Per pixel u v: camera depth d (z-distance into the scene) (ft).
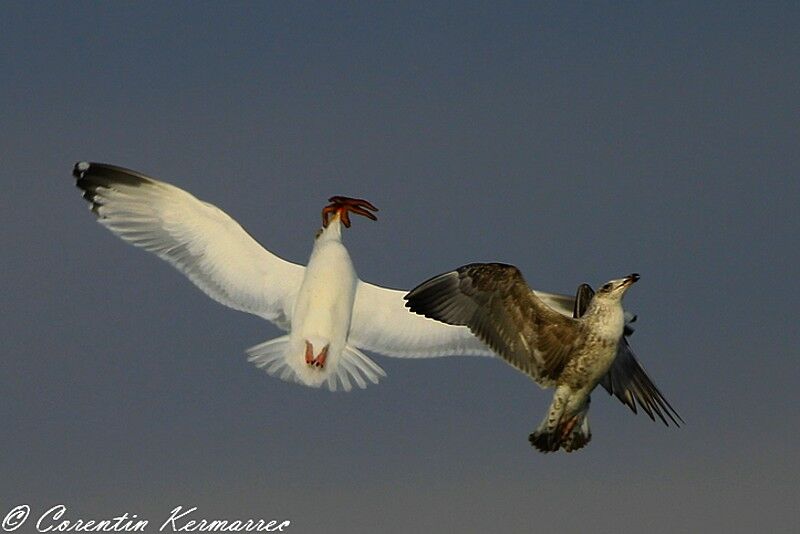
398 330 59.21
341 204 61.98
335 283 57.36
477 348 59.72
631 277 47.06
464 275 47.24
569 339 47.14
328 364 56.95
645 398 50.19
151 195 59.36
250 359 57.21
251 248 58.95
